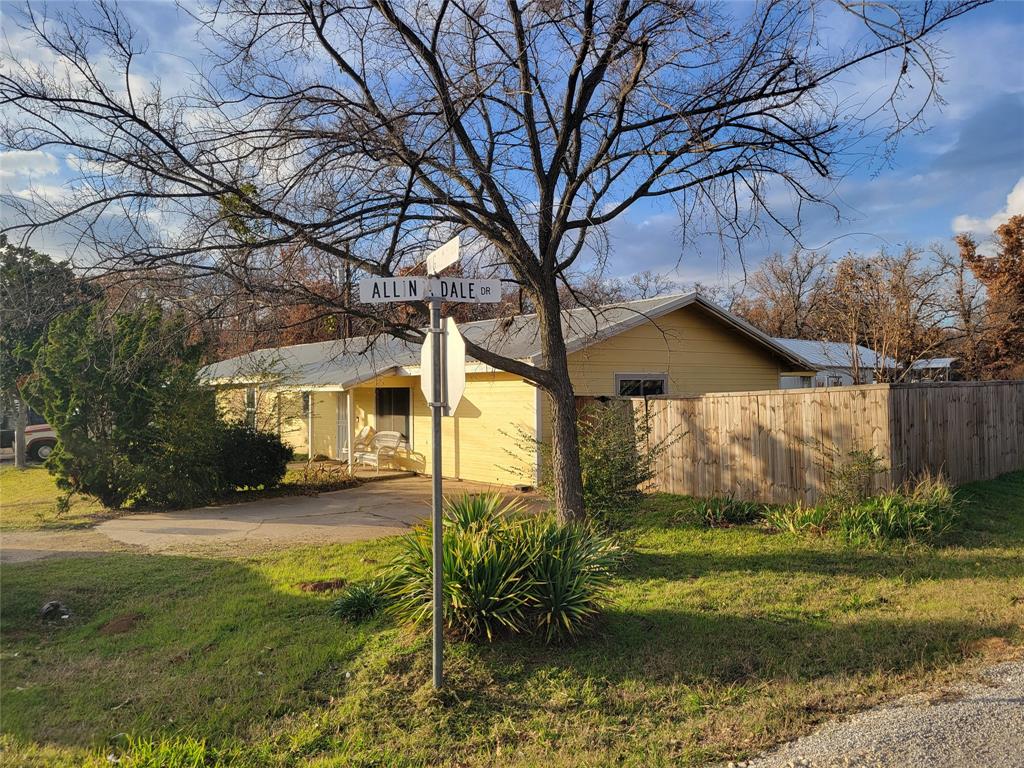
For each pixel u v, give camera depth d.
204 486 13.62
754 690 4.80
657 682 4.93
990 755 3.81
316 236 7.39
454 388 4.61
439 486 4.75
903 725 4.20
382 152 7.48
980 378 30.50
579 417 14.04
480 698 4.72
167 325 7.65
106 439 12.98
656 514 11.23
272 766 3.92
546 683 4.92
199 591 7.29
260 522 11.62
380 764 3.94
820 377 27.61
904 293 23.72
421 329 8.78
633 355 15.93
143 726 4.36
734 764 3.88
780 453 11.30
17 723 4.41
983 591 6.81
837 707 4.52
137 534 10.62
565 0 7.99
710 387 17.39
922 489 9.62
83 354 12.07
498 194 8.09
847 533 8.88
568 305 12.23
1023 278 31.34
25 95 6.55
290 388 16.58
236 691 4.83
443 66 8.38
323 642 5.66
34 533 10.80
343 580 7.57
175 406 13.10
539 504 12.41
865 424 10.23
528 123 8.53
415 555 6.02
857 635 5.71
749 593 6.88
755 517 10.61
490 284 5.00
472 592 5.45
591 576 5.91
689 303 16.36
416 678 4.93
